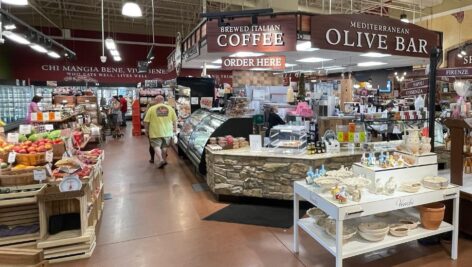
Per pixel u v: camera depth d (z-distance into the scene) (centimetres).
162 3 1320
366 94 974
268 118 608
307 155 442
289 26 548
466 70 704
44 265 171
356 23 571
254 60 579
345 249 271
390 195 286
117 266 307
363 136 458
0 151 344
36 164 338
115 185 580
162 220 418
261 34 554
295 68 1284
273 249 335
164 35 1848
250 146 495
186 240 359
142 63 1534
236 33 557
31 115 740
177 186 571
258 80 1085
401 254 319
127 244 352
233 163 471
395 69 1278
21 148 349
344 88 830
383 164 306
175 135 841
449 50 1320
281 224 398
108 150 948
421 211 311
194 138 668
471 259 309
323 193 290
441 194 301
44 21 1595
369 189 297
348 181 285
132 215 436
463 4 1271
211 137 540
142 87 1584
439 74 707
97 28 1717
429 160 319
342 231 268
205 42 617
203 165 559
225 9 1219
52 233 329
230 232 378
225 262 311
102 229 391
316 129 515
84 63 1722
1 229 327
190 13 1484
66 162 353
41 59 1656
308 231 304
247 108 646
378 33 587
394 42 601
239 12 548
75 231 336
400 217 330
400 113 531
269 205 468
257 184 463
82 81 1645
